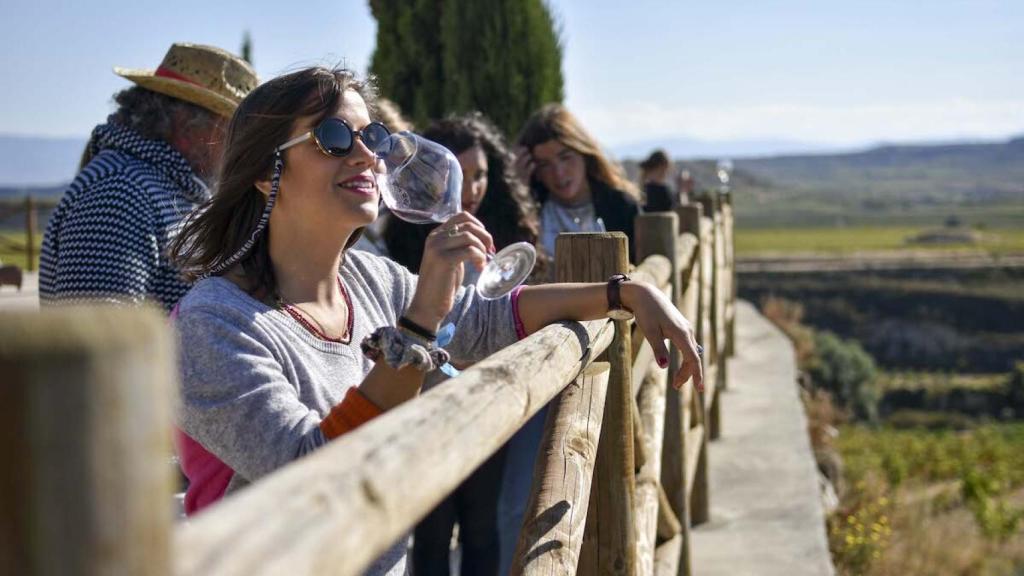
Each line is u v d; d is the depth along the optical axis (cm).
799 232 18962
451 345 199
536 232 350
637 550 236
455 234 151
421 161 193
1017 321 7906
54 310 47
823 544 478
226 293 156
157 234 229
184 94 240
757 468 607
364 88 178
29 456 46
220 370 147
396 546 166
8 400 45
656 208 554
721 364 832
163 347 49
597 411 208
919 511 819
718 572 445
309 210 164
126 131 240
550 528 177
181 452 157
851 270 9594
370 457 82
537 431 329
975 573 779
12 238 967
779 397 811
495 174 343
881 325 7975
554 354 160
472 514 318
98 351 47
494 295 193
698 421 488
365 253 190
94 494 48
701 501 509
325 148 159
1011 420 5069
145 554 50
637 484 273
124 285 222
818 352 1991
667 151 686
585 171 419
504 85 637
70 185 234
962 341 7612
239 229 167
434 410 103
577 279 227
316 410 158
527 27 640
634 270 273
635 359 277
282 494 68
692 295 440
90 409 47
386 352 141
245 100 168
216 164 236
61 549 47
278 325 157
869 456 1261
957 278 9275
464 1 632
